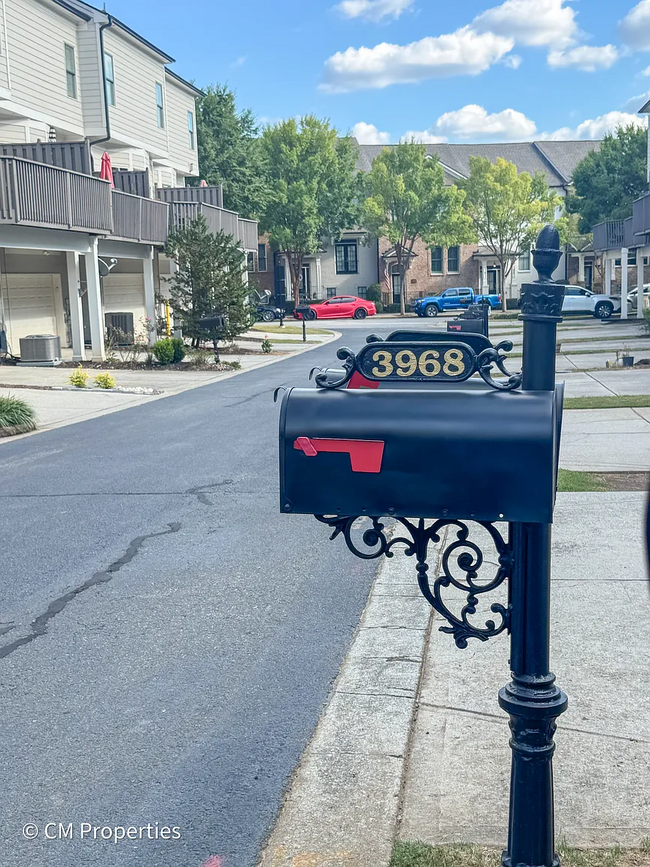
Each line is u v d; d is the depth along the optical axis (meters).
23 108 23.95
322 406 2.77
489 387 2.98
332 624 5.94
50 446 13.20
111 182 25.03
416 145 58.22
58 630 5.96
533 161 70.50
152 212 28.05
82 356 24.80
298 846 3.43
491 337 32.84
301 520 8.70
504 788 3.78
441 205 57.88
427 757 4.08
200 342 31.25
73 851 3.54
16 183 19.53
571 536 7.59
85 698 4.92
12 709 4.80
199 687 5.02
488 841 3.37
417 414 2.70
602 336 30.83
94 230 23.55
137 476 10.86
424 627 5.71
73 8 25.98
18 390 19.17
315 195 59.22
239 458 11.82
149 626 5.99
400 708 4.56
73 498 9.80
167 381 21.52
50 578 7.07
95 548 7.87
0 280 24.73
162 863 3.45
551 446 2.61
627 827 3.44
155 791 3.96
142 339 30.14
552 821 2.91
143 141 31.38
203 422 15.06
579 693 4.64
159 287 34.06
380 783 3.86
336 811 3.66
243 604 6.38
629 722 4.31
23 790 4.00
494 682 4.84
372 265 64.75
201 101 54.84
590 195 53.16
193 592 6.66
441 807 3.65
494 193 56.41
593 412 14.00
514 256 57.88
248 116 58.78
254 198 55.88
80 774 4.12
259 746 4.33
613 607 5.88
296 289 60.47
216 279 28.41
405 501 2.71
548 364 2.73
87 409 17.03
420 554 2.88
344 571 7.09
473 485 2.66
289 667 5.25
